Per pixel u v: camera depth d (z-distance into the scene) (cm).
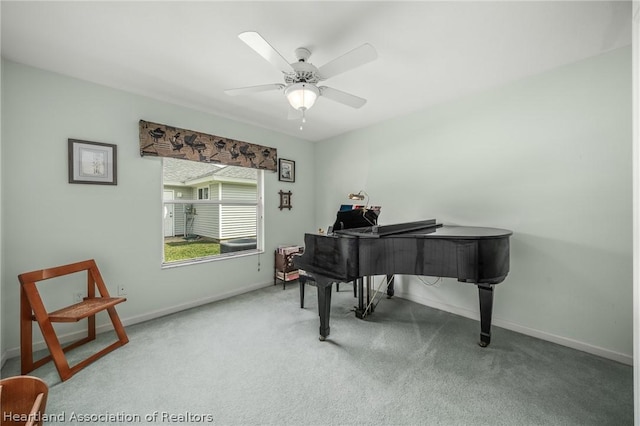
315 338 222
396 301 312
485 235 181
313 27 161
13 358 194
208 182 372
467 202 266
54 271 191
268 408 145
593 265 198
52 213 212
